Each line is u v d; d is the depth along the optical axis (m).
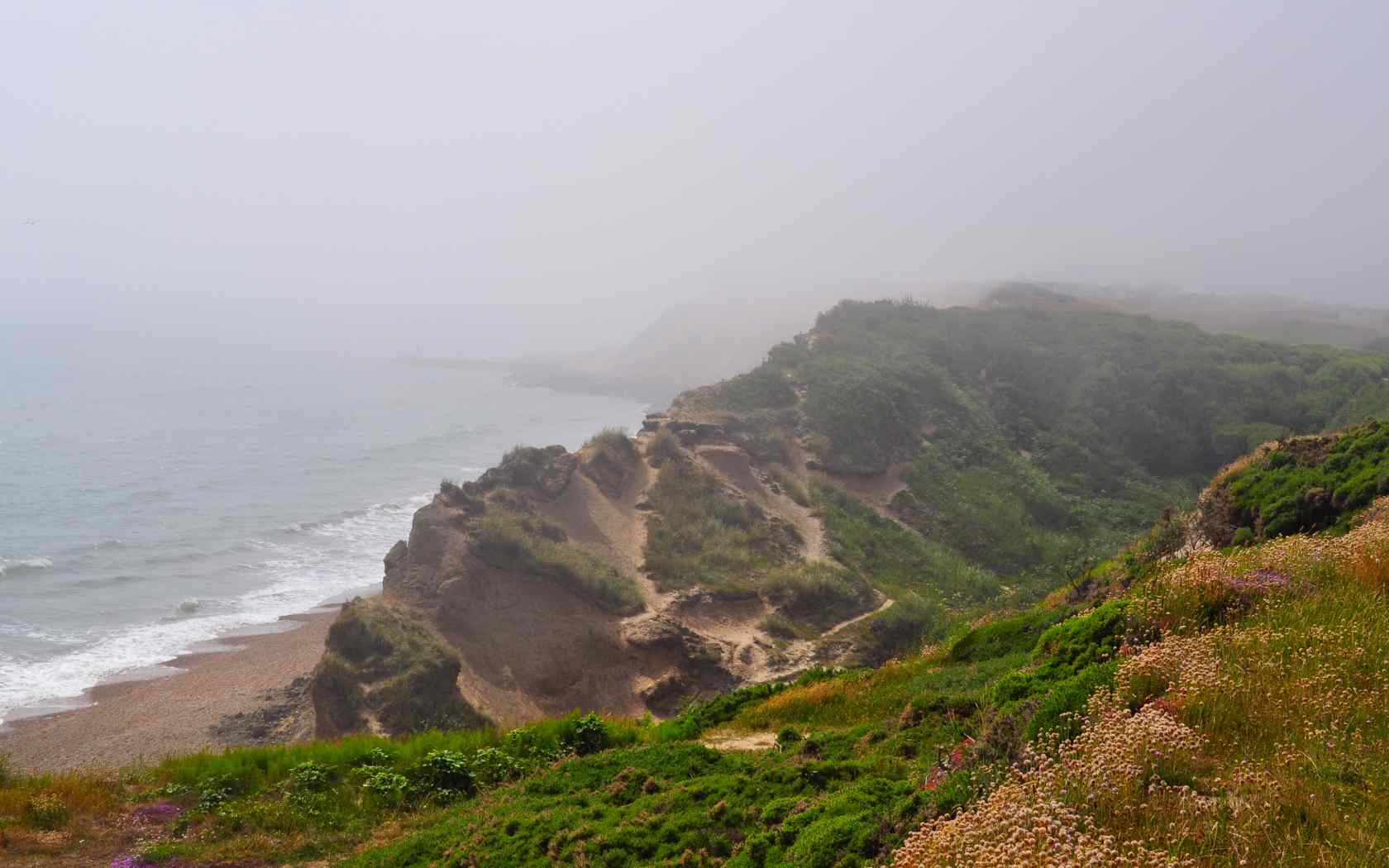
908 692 15.82
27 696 35.25
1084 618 10.91
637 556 42.81
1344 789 6.41
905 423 61.50
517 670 33.44
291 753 15.73
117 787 14.67
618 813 11.00
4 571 52.66
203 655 40.47
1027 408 68.69
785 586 41.38
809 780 10.56
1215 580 10.95
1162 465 64.44
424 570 36.50
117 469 90.00
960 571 47.38
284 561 58.72
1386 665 8.34
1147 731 7.20
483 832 11.33
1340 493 16.52
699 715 18.03
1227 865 5.61
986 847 5.89
